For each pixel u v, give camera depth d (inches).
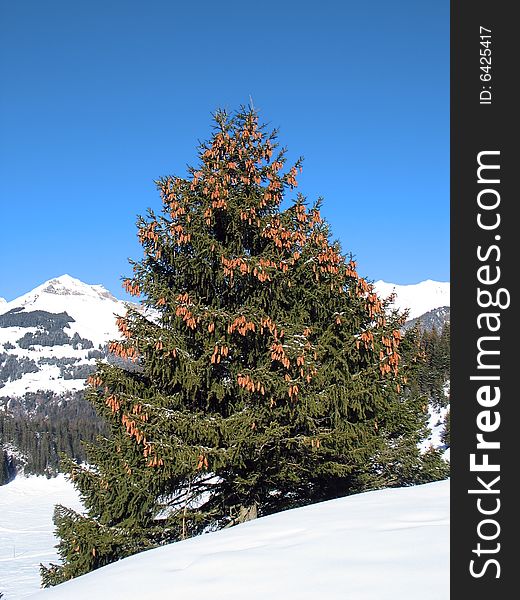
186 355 387.2
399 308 497.7
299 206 445.1
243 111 467.8
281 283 418.3
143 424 366.3
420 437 673.6
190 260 417.4
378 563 169.3
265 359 405.1
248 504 439.8
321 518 243.0
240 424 379.6
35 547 2377.0
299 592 153.2
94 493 440.1
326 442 408.5
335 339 433.1
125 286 426.0
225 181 431.2
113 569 206.8
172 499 439.8
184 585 171.8
